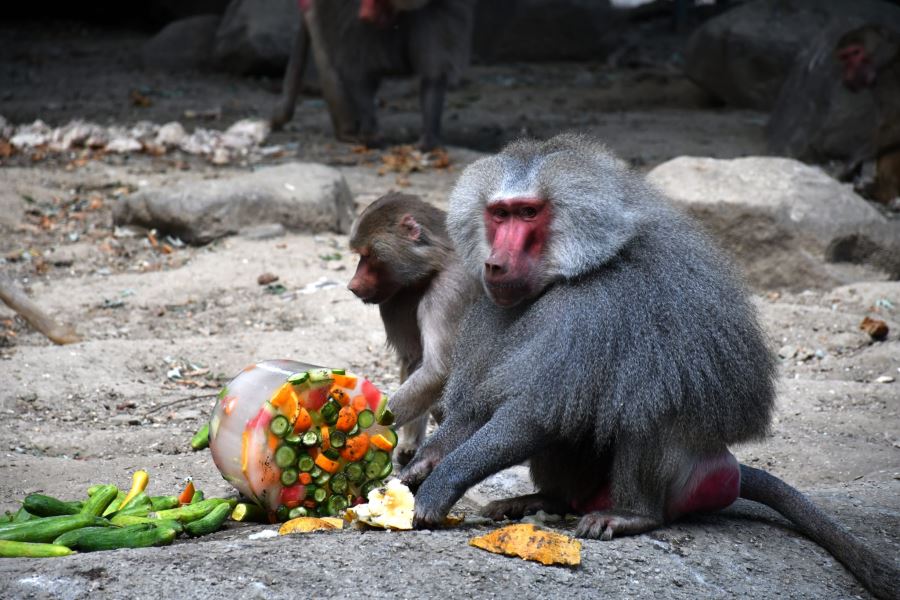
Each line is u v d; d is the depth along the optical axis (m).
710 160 14.46
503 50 31.77
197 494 7.47
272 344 11.60
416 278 8.13
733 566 6.28
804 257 13.44
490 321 6.65
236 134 21.05
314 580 5.49
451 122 23.98
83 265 14.52
